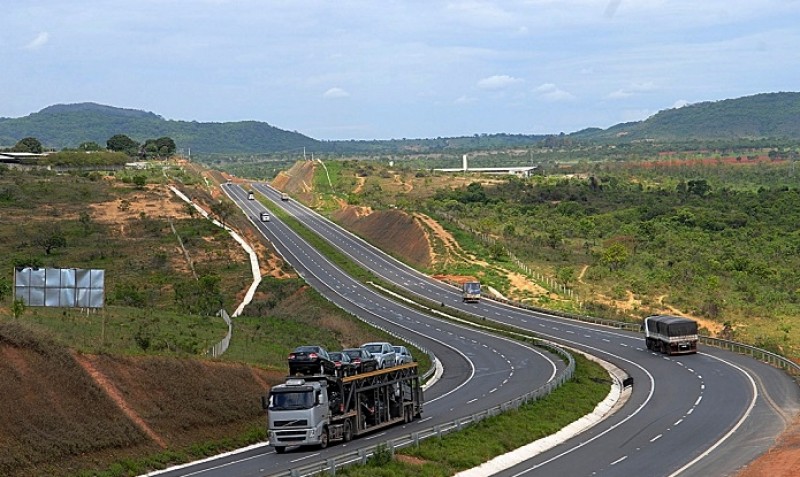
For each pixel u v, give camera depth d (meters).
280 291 115.06
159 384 49.03
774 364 74.62
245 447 46.75
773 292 117.12
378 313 110.94
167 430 45.31
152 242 130.12
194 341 65.69
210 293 104.12
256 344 73.81
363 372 48.91
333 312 104.88
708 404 59.38
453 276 137.50
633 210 192.12
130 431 43.00
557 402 58.41
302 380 44.72
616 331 98.19
